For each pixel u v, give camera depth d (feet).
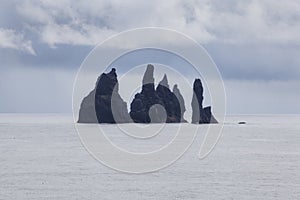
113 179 203.51
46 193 175.42
